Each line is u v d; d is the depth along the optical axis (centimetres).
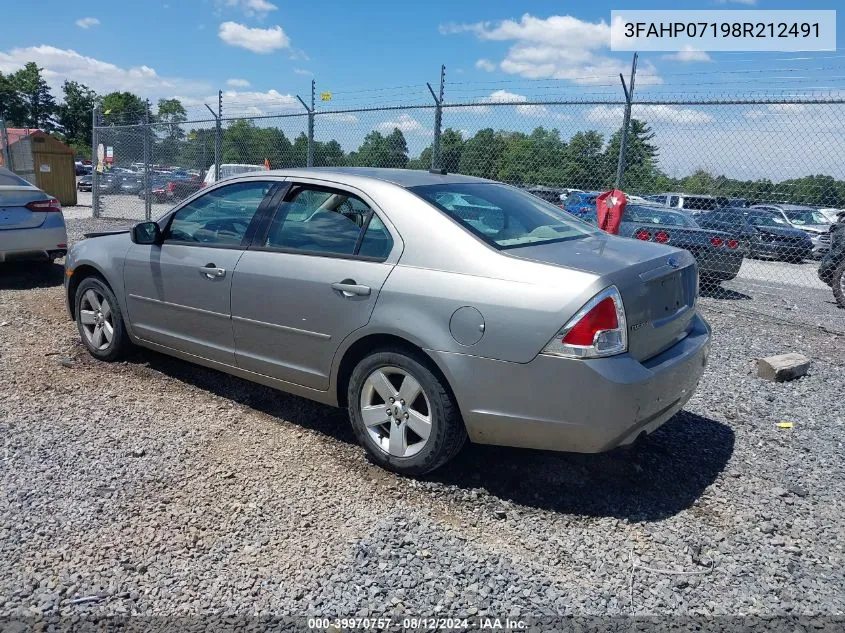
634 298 331
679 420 468
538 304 324
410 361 360
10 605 268
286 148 1225
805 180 799
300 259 408
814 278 1402
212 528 322
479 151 964
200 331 470
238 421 449
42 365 546
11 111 8069
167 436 421
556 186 942
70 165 2419
